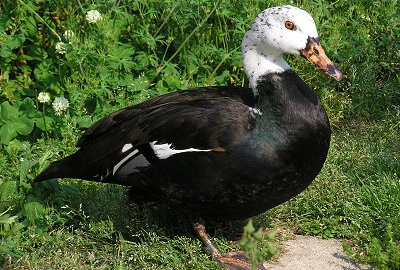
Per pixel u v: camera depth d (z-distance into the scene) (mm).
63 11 8352
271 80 6043
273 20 6105
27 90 8203
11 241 6273
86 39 7910
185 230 6555
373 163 7363
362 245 6379
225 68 8609
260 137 5840
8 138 7559
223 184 5883
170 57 8617
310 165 5965
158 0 8461
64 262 6121
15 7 8195
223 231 6652
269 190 5926
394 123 8234
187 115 5996
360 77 8672
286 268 6160
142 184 6180
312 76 8469
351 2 9258
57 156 7340
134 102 7863
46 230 6441
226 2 8453
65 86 8055
